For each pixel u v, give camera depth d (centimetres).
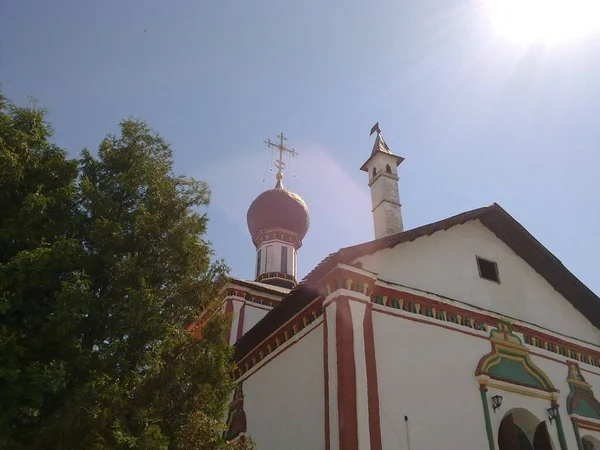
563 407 1395
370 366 1123
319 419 1141
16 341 827
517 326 1441
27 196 917
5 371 782
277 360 1392
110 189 1080
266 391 1396
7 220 905
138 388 898
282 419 1280
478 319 1380
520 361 1388
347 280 1192
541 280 1619
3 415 784
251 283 2194
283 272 2700
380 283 1252
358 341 1132
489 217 1575
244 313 2078
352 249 1222
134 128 1168
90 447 787
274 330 1424
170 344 936
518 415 1353
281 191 2894
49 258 890
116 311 940
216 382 983
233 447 993
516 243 1605
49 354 873
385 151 1859
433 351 1252
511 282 1529
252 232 2875
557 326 1550
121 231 1001
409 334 1238
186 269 1048
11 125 985
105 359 888
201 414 941
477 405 1246
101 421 802
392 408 1117
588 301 1622
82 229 1016
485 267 1509
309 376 1226
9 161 916
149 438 816
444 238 1466
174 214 1091
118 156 1116
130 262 964
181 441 908
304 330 1308
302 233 2855
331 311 1174
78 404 802
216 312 1109
